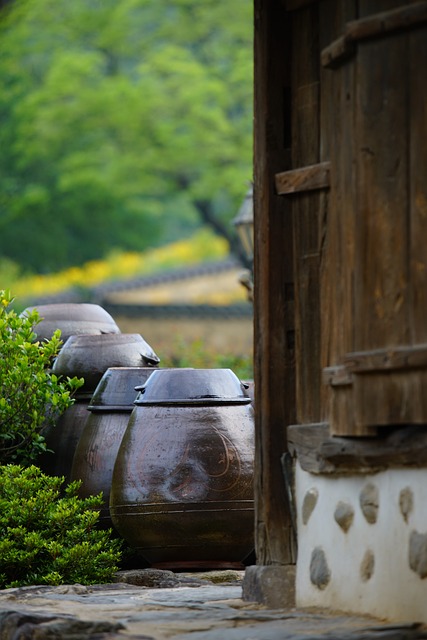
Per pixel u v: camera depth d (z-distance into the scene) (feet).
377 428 29.12
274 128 34.83
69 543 43.19
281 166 34.81
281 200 34.73
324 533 32.58
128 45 184.65
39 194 174.29
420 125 27.91
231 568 45.50
